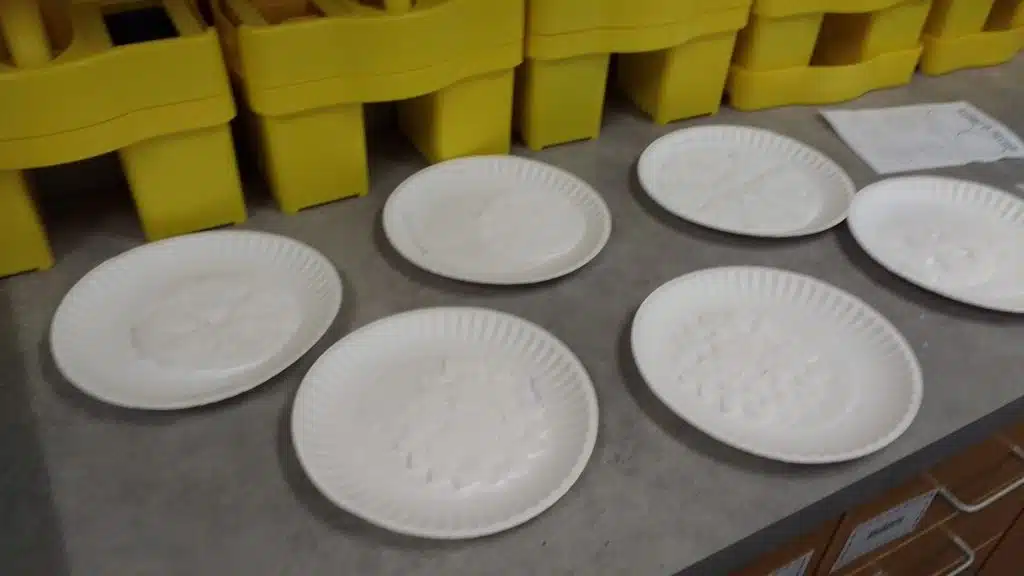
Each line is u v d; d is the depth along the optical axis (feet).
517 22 2.66
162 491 1.88
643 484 1.95
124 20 2.51
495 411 2.07
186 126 2.35
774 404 2.16
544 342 2.22
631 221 2.81
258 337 2.24
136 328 2.24
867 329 2.38
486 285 2.49
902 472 2.11
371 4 2.54
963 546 2.93
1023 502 3.02
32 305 2.37
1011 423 2.35
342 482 1.88
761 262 2.68
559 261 2.56
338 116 2.58
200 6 2.70
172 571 1.73
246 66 2.36
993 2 3.69
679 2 2.86
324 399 2.06
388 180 2.93
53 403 2.08
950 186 2.98
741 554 1.89
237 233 2.51
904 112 3.47
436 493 1.89
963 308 2.54
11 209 2.31
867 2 3.22
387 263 2.56
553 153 3.13
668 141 3.10
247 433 2.02
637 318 2.30
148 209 2.49
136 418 2.05
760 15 3.12
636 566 1.78
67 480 1.90
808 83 3.40
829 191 2.92
